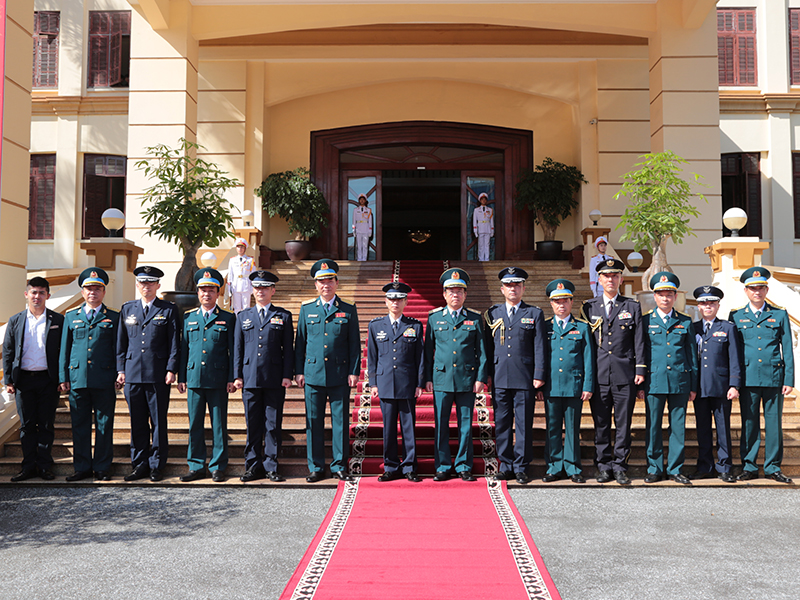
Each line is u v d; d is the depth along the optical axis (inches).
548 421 223.6
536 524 176.2
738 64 562.6
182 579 139.0
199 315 226.4
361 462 228.5
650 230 335.6
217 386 222.2
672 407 222.4
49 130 572.1
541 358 221.5
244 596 130.7
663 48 410.3
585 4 416.2
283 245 557.3
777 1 560.1
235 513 186.1
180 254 426.6
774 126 557.0
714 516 183.6
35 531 170.6
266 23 420.2
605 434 223.9
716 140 406.9
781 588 134.2
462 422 221.1
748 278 228.8
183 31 416.2
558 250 531.5
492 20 418.0
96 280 227.1
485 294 436.5
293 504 195.5
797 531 170.6
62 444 241.0
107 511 188.7
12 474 227.3
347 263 494.0
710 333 227.3
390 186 781.3
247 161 536.7
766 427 224.5
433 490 208.2
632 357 221.5
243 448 240.7
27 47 319.9
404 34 523.8
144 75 415.5
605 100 531.2
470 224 583.8
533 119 563.2
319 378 220.2
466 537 164.6
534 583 136.3
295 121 566.9
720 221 406.3
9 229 304.3
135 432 223.8
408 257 948.0
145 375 221.8
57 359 226.4
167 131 413.4
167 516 183.6
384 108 566.6
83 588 134.6
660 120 412.8
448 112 565.3
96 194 570.9
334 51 535.2
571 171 530.9
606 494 206.8
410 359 221.6
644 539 164.1
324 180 569.3
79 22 571.8
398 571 142.7
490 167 581.6
